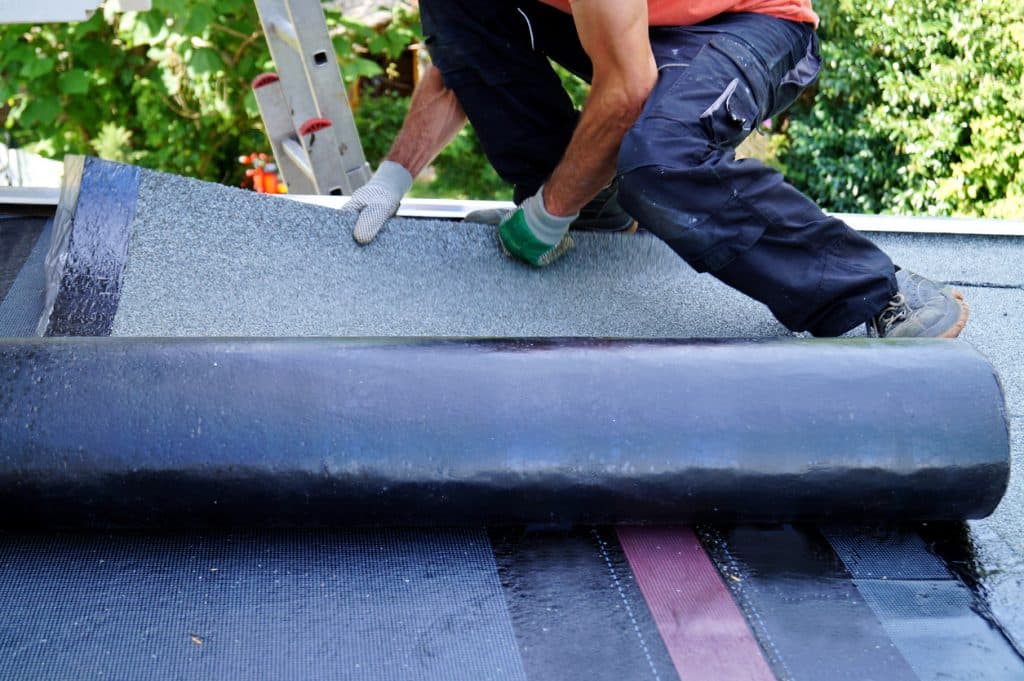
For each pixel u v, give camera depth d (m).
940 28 7.29
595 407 1.37
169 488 1.30
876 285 1.82
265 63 6.14
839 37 7.59
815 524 1.46
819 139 7.68
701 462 1.36
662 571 1.36
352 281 2.06
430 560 1.36
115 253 1.87
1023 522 1.52
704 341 1.48
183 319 1.84
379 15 6.88
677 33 1.90
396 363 1.38
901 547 1.44
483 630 1.24
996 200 7.38
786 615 1.29
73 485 1.28
